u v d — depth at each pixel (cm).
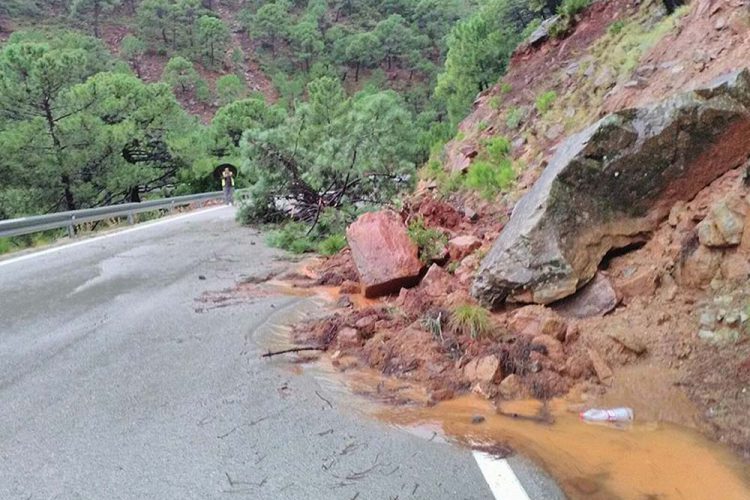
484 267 610
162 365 539
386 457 377
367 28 11119
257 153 1271
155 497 337
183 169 2914
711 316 477
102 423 427
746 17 812
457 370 498
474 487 340
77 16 9175
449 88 2586
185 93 7794
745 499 322
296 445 394
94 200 2441
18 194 2103
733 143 565
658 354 477
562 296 558
